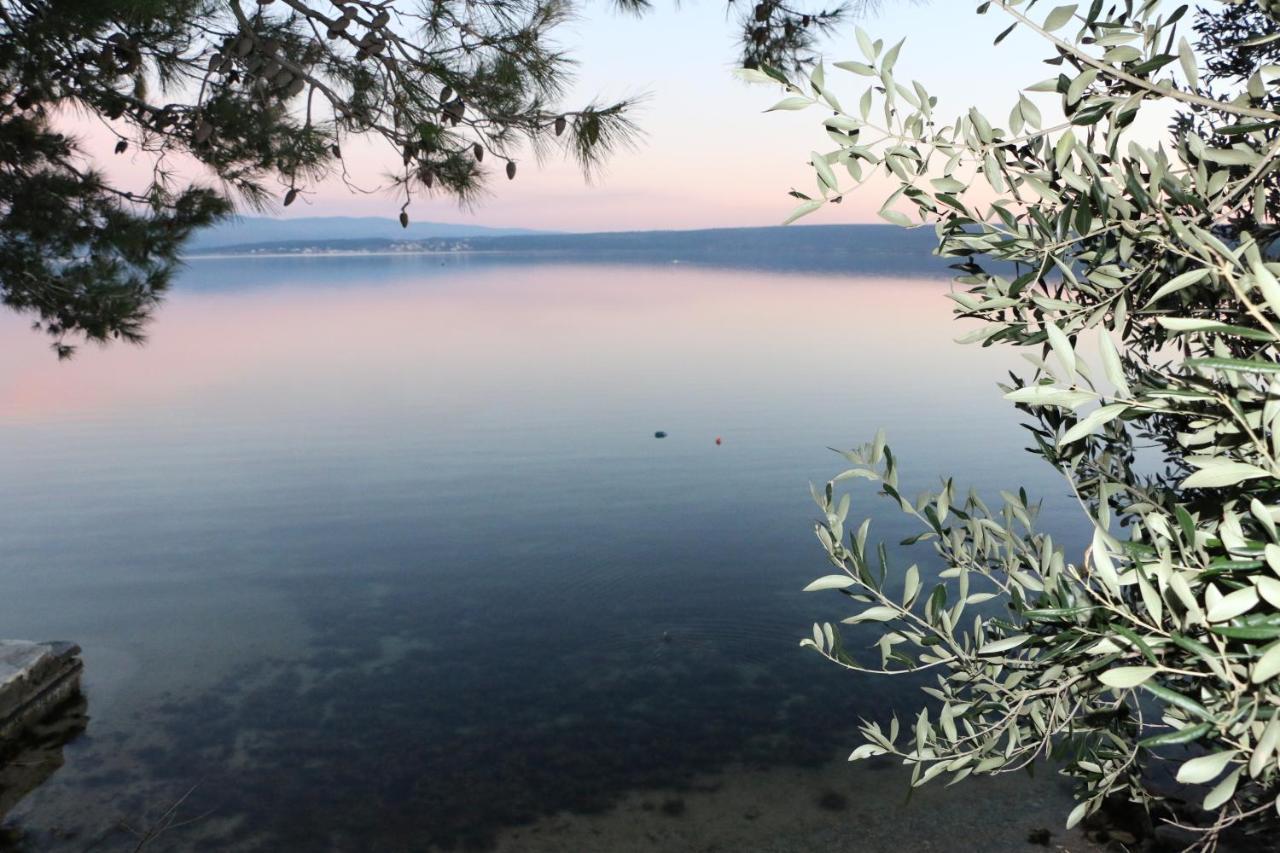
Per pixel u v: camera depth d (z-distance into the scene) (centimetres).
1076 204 155
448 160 434
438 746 962
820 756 913
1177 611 128
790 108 170
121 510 2014
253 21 460
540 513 1986
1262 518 116
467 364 4806
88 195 826
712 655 1216
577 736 983
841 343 5644
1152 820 570
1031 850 668
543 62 425
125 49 545
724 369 4481
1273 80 139
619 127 438
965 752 241
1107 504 199
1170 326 115
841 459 2461
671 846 761
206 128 525
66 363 4841
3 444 2759
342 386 4003
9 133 777
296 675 1156
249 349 5569
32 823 810
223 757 938
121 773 902
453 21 424
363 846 780
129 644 1255
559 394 3744
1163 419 238
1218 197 146
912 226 171
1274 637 108
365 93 444
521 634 1302
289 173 529
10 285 848
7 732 960
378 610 1402
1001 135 160
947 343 5575
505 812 830
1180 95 142
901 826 746
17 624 1328
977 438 2631
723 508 2005
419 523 1912
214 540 1784
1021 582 232
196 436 2897
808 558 1636
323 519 1942
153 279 887
